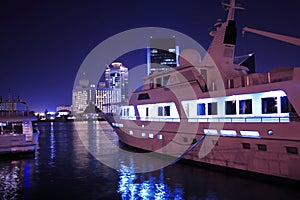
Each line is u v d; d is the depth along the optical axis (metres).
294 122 16.80
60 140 55.59
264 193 16.50
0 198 17.30
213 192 17.11
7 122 37.34
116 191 18.19
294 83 16.69
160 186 18.78
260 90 18.86
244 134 19.98
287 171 17.22
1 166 26.75
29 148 33.44
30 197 17.44
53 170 24.70
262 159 18.67
